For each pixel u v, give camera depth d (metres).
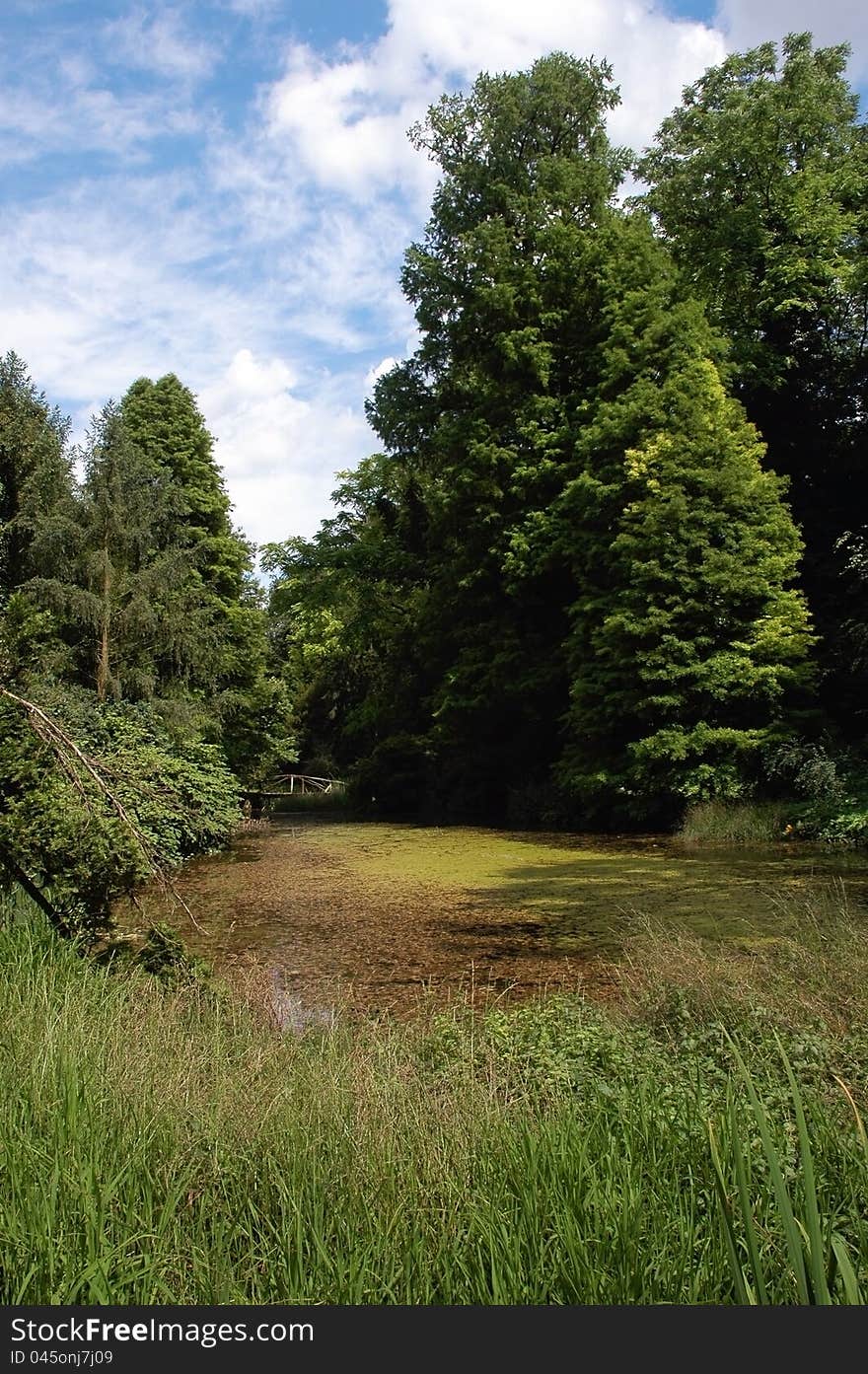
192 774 16.44
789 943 5.84
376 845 17.75
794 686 17.77
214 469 31.06
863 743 16.78
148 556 19.00
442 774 26.42
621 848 15.61
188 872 14.24
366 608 29.05
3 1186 2.58
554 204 24.78
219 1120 3.11
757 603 18.33
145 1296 2.21
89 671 17.17
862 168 22.84
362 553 28.59
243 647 29.77
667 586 18.41
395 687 28.78
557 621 23.28
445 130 26.22
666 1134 2.96
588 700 19.92
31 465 17.58
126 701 16.94
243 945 8.71
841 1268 1.84
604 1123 3.12
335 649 36.66
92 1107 3.06
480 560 23.61
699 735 17.52
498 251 24.11
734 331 23.02
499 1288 2.17
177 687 18.95
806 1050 4.08
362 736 33.16
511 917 9.57
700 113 24.23
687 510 18.33
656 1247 2.33
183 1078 3.50
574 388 23.61
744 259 23.16
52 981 4.59
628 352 21.22
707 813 16.80
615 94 26.19
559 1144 2.83
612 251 23.19
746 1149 2.67
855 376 22.05
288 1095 3.35
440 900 10.91
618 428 19.91
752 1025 4.55
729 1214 1.98
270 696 29.89
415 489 28.47
